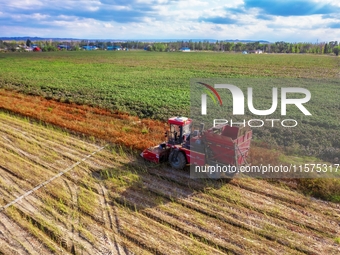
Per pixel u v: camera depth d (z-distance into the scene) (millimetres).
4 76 41469
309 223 8953
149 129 17359
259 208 9680
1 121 19188
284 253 7762
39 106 23188
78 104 24172
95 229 8727
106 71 48500
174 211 9539
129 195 10500
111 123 18547
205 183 11250
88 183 11352
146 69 51188
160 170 12305
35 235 8508
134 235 8453
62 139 15969
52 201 10125
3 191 10820
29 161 13359
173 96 26312
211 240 8219
